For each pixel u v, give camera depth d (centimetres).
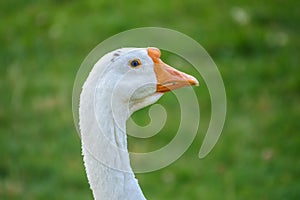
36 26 1934
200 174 1380
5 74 1764
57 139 1493
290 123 1487
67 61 1753
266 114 1527
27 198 1321
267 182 1342
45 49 1828
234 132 1485
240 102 1570
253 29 1808
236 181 1353
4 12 2080
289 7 1927
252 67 1670
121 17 1856
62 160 1427
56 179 1380
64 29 1873
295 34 1830
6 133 1530
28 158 1433
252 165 1386
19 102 1628
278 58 1708
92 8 1944
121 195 706
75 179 1374
